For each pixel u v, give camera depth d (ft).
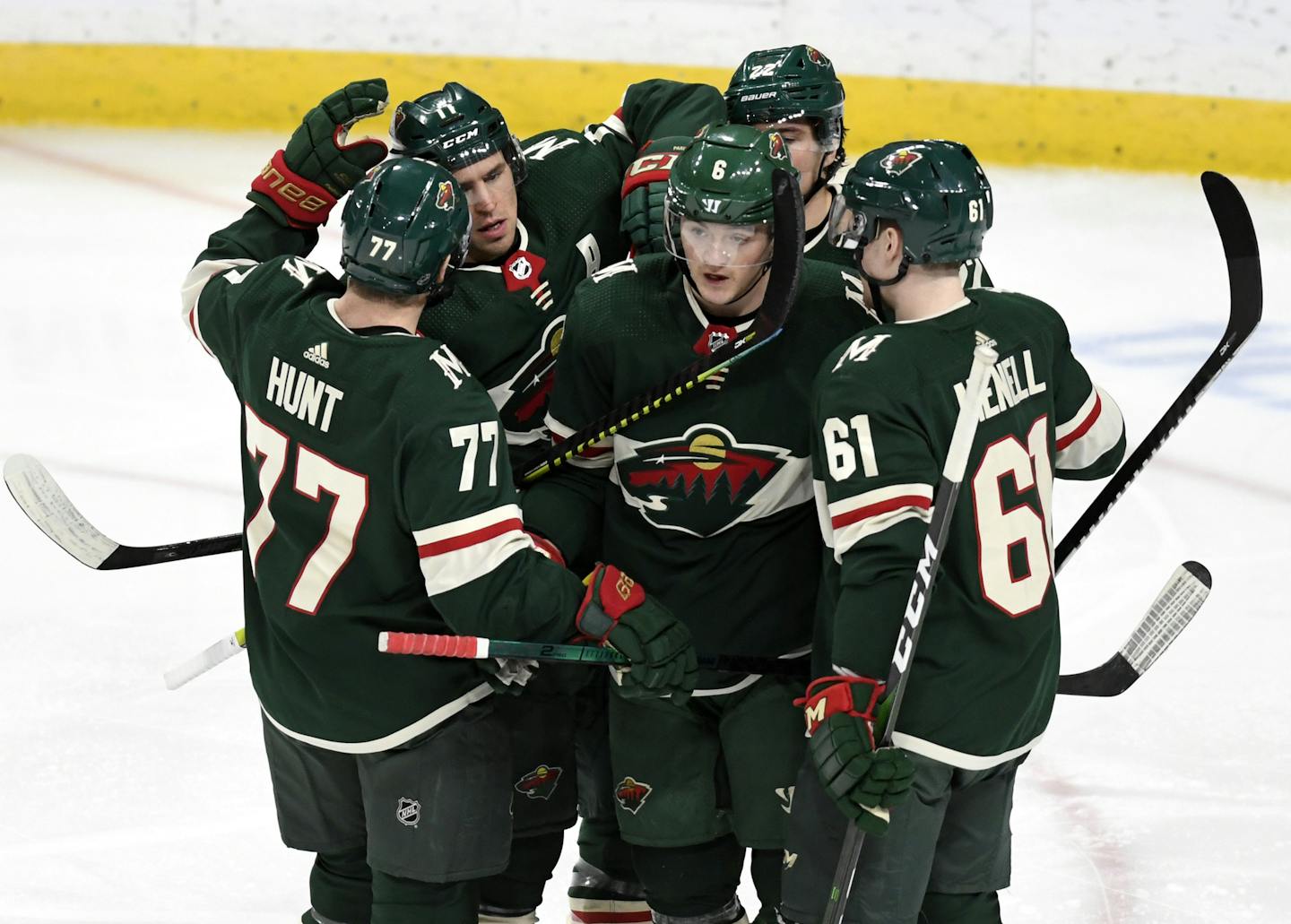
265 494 28.86
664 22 86.63
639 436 29.55
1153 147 88.53
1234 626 48.32
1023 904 35.53
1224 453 60.59
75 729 41.98
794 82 32.94
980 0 87.15
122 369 64.95
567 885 38.83
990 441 26.43
